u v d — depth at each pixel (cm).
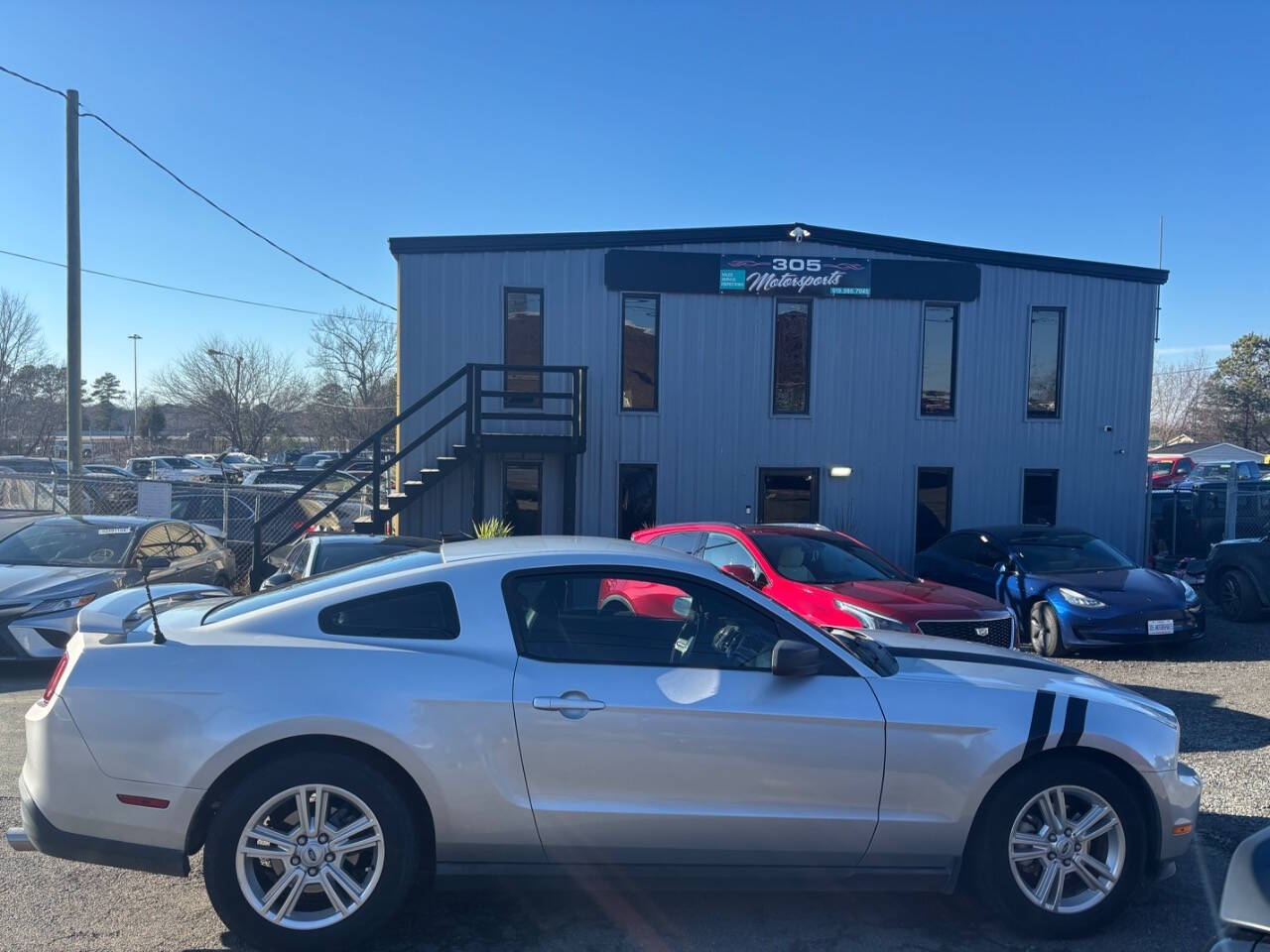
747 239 1536
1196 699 804
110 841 353
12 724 691
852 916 404
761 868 377
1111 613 968
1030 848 384
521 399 1517
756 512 1563
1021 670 428
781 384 1577
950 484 1620
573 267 1512
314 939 351
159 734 352
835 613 771
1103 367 1658
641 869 372
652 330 1544
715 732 368
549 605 391
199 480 3136
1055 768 385
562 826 362
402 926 388
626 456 1530
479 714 360
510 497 1523
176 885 422
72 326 1569
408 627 379
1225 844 488
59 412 4431
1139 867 387
